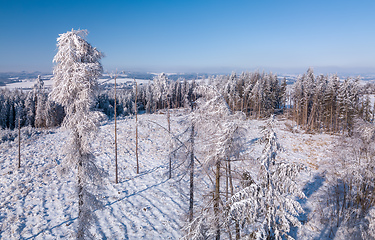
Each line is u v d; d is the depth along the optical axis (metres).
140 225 17.23
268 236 8.78
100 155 31.45
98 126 11.83
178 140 11.09
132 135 40.31
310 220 19.34
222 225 8.78
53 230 15.67
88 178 11.70
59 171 11.46
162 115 57.59
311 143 39.78
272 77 68.50
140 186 23.39
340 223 18.39
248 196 8.72
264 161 8.69
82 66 10.66
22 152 31.25
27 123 55.75
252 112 56.38
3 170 24.56
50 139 39.91
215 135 9.12
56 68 11.04
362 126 17.41
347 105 43.22
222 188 15.16
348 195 19.41
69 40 10.64
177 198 21.08
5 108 57.84
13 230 15.15
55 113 55.34
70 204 19.08
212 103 9.61
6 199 18.80
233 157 9.98
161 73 62.59
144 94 88.38
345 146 18.62
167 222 17.69
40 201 19.11
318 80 57.19
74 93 11.34
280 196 8.98
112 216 18.08
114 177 25.22
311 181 26.19
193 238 8.41
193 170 11.14
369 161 16.78
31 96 58.06
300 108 55.09
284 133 46.44
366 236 15.07
